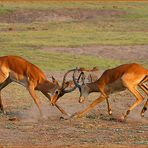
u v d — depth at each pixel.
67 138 26.42
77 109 34.12
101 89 31.59
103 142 25.61
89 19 82.25
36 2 92.38
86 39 64.50
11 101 36.00
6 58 32.47
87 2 93.75
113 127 28.98
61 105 35.03
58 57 53.41
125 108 34.31
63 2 92.75
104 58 53.84
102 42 61.66
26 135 27.02
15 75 32.19
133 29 73.94
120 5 91.62
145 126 29.38
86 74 46.12
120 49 57.12
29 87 31.83
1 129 28.31
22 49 57.41
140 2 96.50
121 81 31.09
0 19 81.06
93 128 28.69
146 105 31.39
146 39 64.19
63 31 71.88
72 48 57.91
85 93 32.22
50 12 83.69
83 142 25.59
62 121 30.41
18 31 71.88
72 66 50.12
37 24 78.50
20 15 82.19
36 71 32.00
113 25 77.19
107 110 33.62
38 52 55.53
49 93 34.97
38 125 29.31
